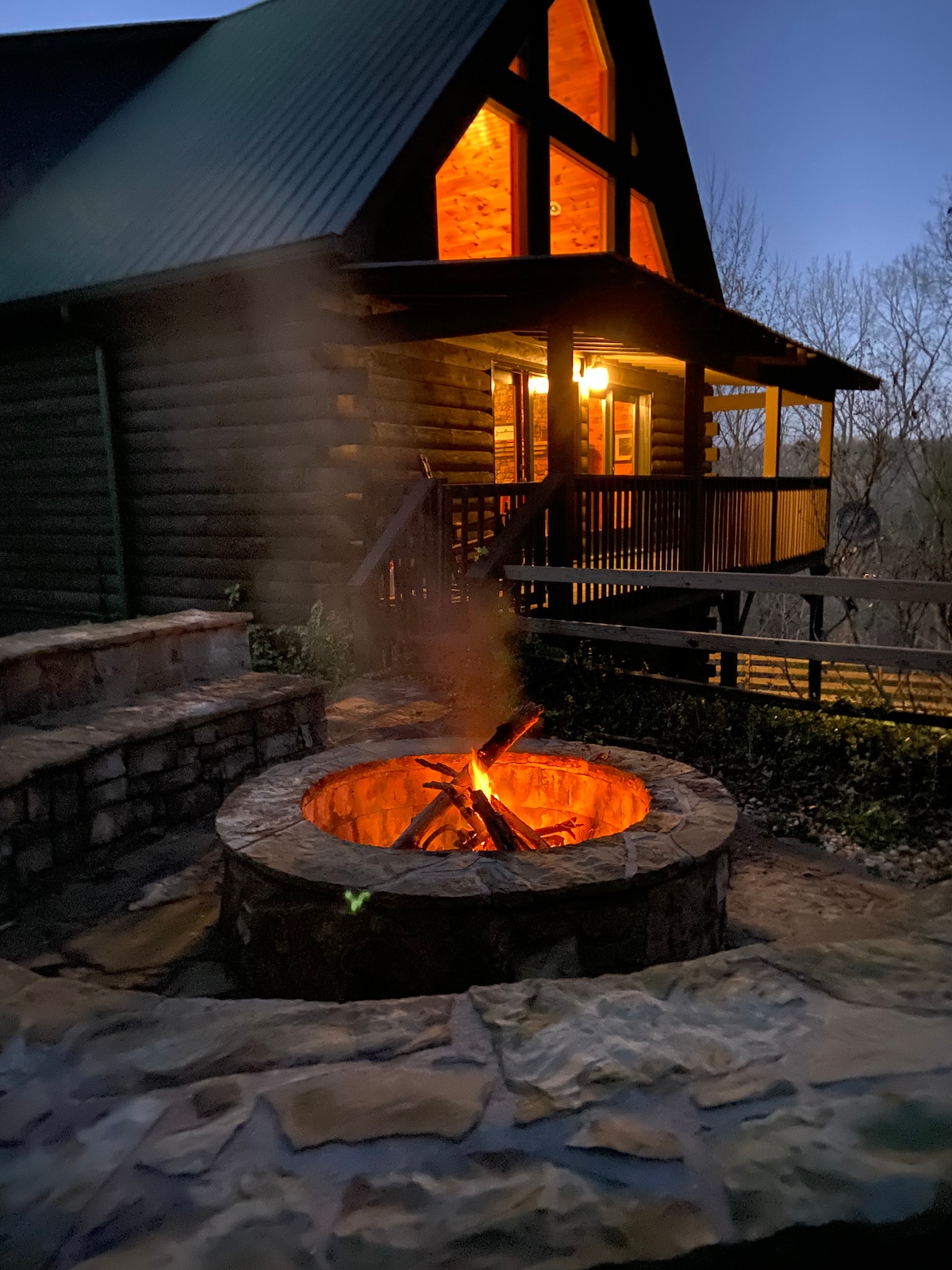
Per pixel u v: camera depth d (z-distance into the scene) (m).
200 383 9.51
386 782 4.22
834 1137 1.52
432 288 7.99
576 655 7.06
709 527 10.97
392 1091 1.69
